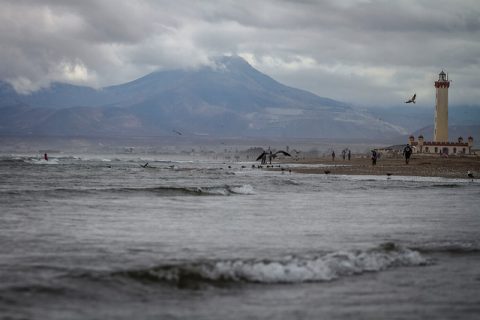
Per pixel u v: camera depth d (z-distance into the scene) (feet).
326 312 86.63
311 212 215.72
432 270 114.52
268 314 84.99
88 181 387.14
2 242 134.72
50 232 152.76
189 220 186.70
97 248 130.00
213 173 511.40
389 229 169.89
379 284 102.83
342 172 525.34
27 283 95.66
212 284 99.19
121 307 86.48
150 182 385.91
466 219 197.98
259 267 106.52
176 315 83.71
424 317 85.66
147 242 139.64
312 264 110.32
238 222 182.80
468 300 95.04
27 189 293.02
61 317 81.15
